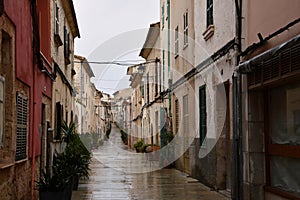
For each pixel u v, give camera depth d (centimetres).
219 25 1121
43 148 1080
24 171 795
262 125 856
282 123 782
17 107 716
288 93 758
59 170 938
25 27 786
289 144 755
